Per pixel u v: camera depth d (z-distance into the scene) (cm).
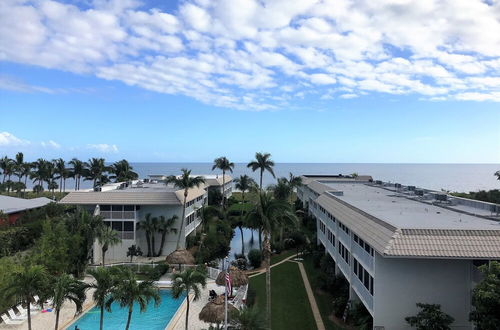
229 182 10275
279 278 3875
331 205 3719
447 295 2034
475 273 1986
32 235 4906
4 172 9575
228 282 2175
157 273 3866
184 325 2720
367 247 2381
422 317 1911
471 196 6800
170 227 4788
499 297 1538
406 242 1948
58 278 2306
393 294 2059
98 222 3909
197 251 4678
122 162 9500
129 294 2162
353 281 2752
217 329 2320
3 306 2634
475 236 1977
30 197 9369
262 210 2538
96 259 4403
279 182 5919
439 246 1930
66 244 3581
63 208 5778
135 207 4644
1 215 4950
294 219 2573
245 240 6344
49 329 2638
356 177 8525
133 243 4638
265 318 2167
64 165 9881
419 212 2928
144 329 2706
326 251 4150
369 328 2278
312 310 2970
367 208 3155
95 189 5381
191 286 2552
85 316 2912
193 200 5741
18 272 2338
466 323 2023
